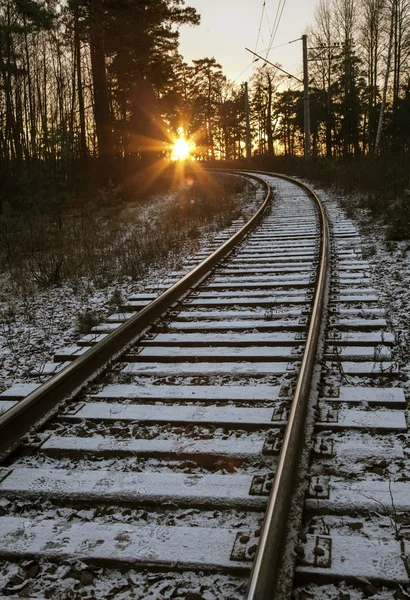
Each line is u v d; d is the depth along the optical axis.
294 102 71.62
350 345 5.57
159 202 25.06
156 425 4.18
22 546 2.85
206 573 2.64
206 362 5.44
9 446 3.86
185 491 3.24
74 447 3.84
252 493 3.17
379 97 54.09
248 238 12.80
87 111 44.00
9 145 27.97
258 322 6.42
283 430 3.91
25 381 5.53
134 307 7.86
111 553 2.76
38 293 9.68
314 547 2.70
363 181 20.48
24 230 16.25
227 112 86.50
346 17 50.81
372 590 2.46
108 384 5.03
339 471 3.39
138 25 26.39
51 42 38.84
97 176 26.31
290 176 35.59
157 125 37.25
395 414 4.07
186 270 10.34
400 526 2.87
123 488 3.31
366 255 10.03
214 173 42.22
